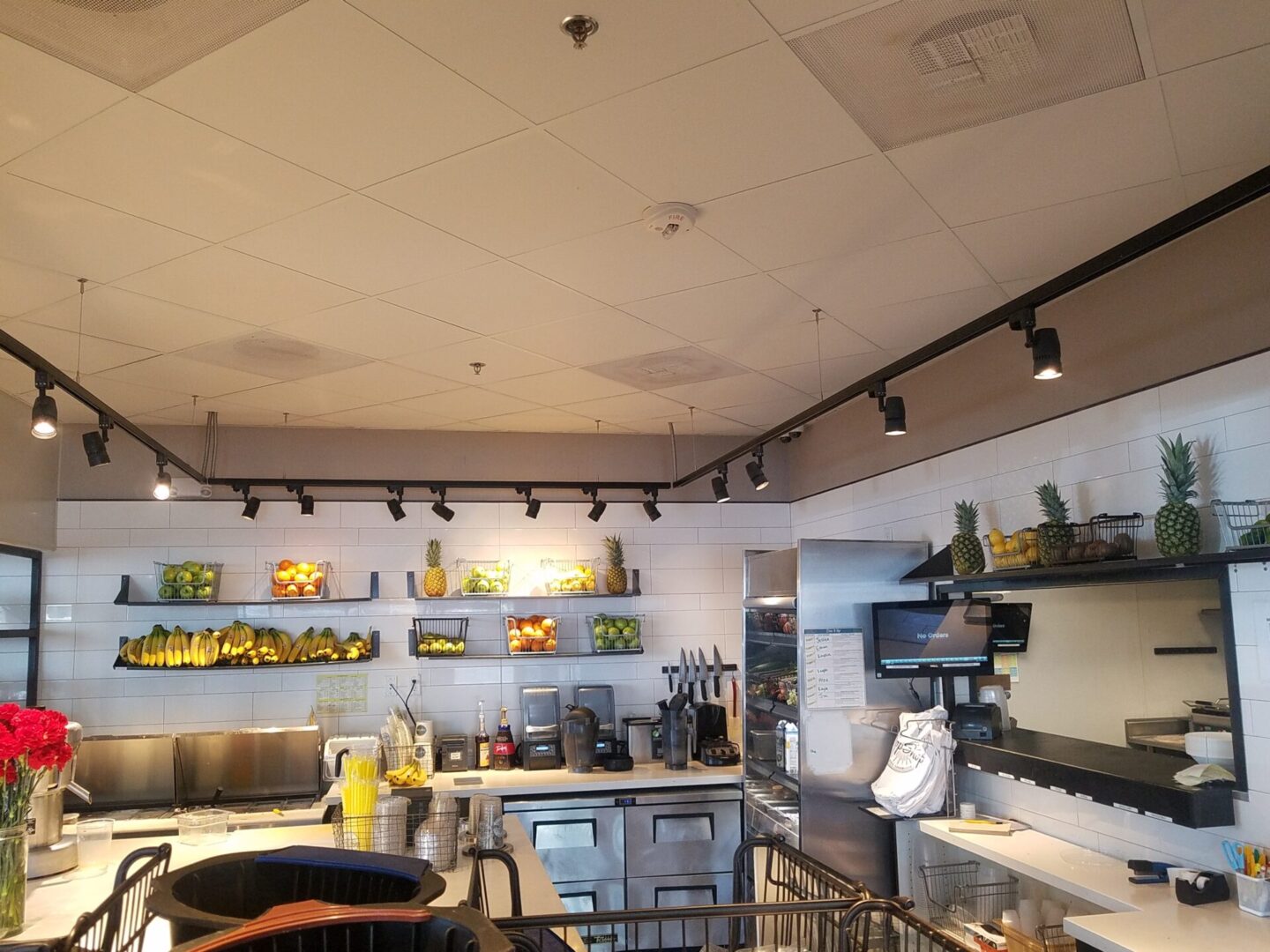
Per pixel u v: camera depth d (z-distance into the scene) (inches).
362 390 208.8
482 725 250.5
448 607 254.5
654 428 258.8
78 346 171.0
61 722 112.1
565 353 181.5
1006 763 154.5
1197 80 92.8
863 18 81.6
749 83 91.3
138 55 84.5
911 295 152.7
